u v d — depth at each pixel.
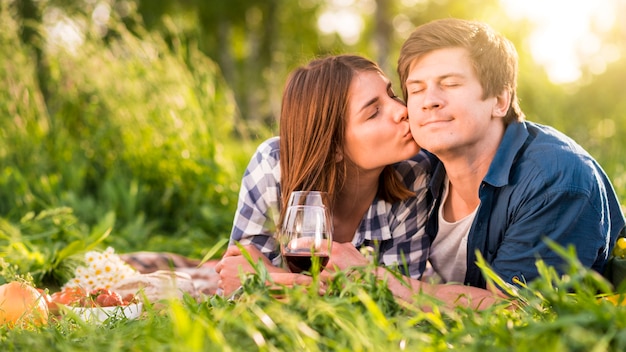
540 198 2.19
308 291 1.58
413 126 2.26
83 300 2.21
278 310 1.42
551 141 2.28
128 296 2.45
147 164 5.31
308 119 2.41
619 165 4.68
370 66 2.43
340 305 1.53
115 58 5.61
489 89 2.21
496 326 1.37
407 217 2.62
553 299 1.45
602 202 2.21
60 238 3.92
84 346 1.50
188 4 18.05
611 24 11.20
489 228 2.34
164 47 5.63
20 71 5.54
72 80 5.58
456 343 1.36
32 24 5.80
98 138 5.36
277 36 19.56
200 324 1.34
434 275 2.69
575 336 1.22
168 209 5.19
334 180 2.44
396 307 1.63
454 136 2.19
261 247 2.58
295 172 2.45
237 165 5.48
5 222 4.00
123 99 5.41
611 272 2.34
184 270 3.46
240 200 2.65
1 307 2.03
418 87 2.22
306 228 1.95
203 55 5.70
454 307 1.74
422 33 2.24
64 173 5.30
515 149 2.28
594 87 9.88
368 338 1.33
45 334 1.65
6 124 5.36
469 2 18.83
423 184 2.62
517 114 2.37
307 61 2.84
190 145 5.24
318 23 21.36
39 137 5.50
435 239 2.60
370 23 21.42
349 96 2.37
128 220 4.96
